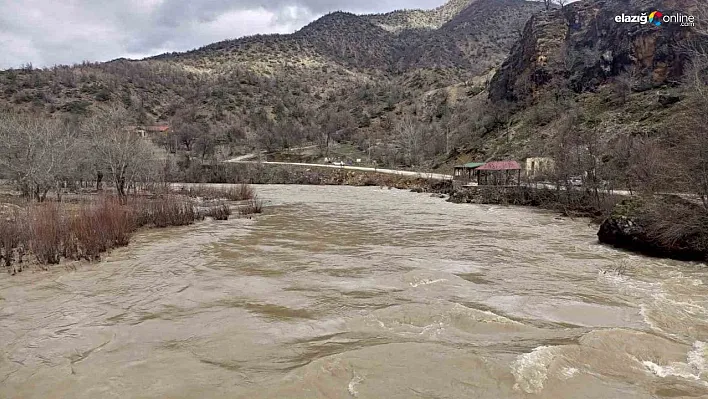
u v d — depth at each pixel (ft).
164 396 18.52
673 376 20.12
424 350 21.91
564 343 23.43
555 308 30.42
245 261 46.96
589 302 31.89
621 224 53.88
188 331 26.63
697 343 24.17
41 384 20.04
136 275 41.22
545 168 128.06
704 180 48.70
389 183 196.85
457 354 21.48
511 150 199.93
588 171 93.25
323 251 52.39
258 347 23.82
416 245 56.44
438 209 105.09
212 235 65.16
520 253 51.16
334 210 101.81
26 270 43.37
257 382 19.44
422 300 32.01
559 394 18.16
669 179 54.19
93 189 146.92
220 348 23.82
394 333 25.45
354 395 17.93
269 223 78.69
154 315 29.86
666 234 47.80
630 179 82.12
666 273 41.22
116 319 29.19
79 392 19.19
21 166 96.32
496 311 29.71
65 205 87.25
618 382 19.38
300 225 75.97
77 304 32.60
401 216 89.86
